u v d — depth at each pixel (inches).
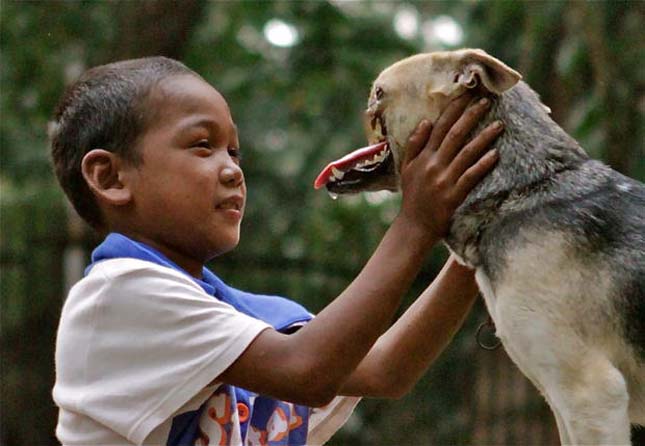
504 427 602.2
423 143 235.1
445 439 820.0
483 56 248.4
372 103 273.3
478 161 231.1
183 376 217.9
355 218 757.3
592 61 570.6
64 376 225.6
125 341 221.0
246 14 799.1
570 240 249.3
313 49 795.4
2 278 783.1
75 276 842.2
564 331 246.4
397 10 810.2
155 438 221.1
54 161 246.8
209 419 226.5
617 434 242.5
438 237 227.1
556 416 256.7
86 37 760.3
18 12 770.2
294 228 765.3
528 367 252.8
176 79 236.1
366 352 218.4
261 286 775.7
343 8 813.9
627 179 263.6
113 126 234.2
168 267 227.1
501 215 254.7
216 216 232.2
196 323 219.8
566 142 265.4
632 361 249.1
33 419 816.3
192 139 231.8
